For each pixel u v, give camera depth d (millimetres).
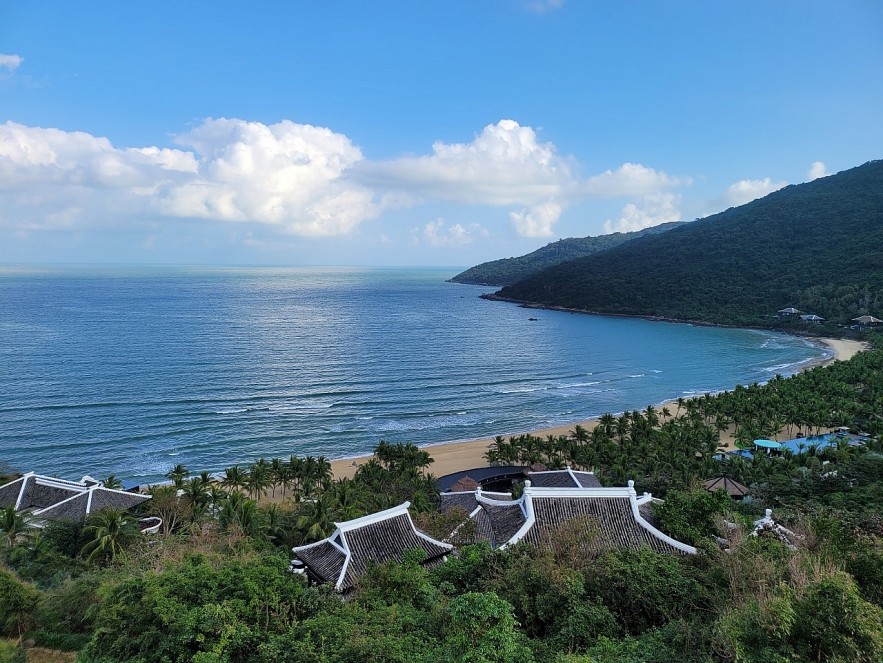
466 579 23562
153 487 59062
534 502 30797
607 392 127125
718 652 15859
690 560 23578
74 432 87062
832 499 45000
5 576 26219
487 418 105312
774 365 156250
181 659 17062
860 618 14062
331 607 19844
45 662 22750
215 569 21406
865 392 98875
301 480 66625
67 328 183750
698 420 89438
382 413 105688
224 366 136000
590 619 19203
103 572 30469
